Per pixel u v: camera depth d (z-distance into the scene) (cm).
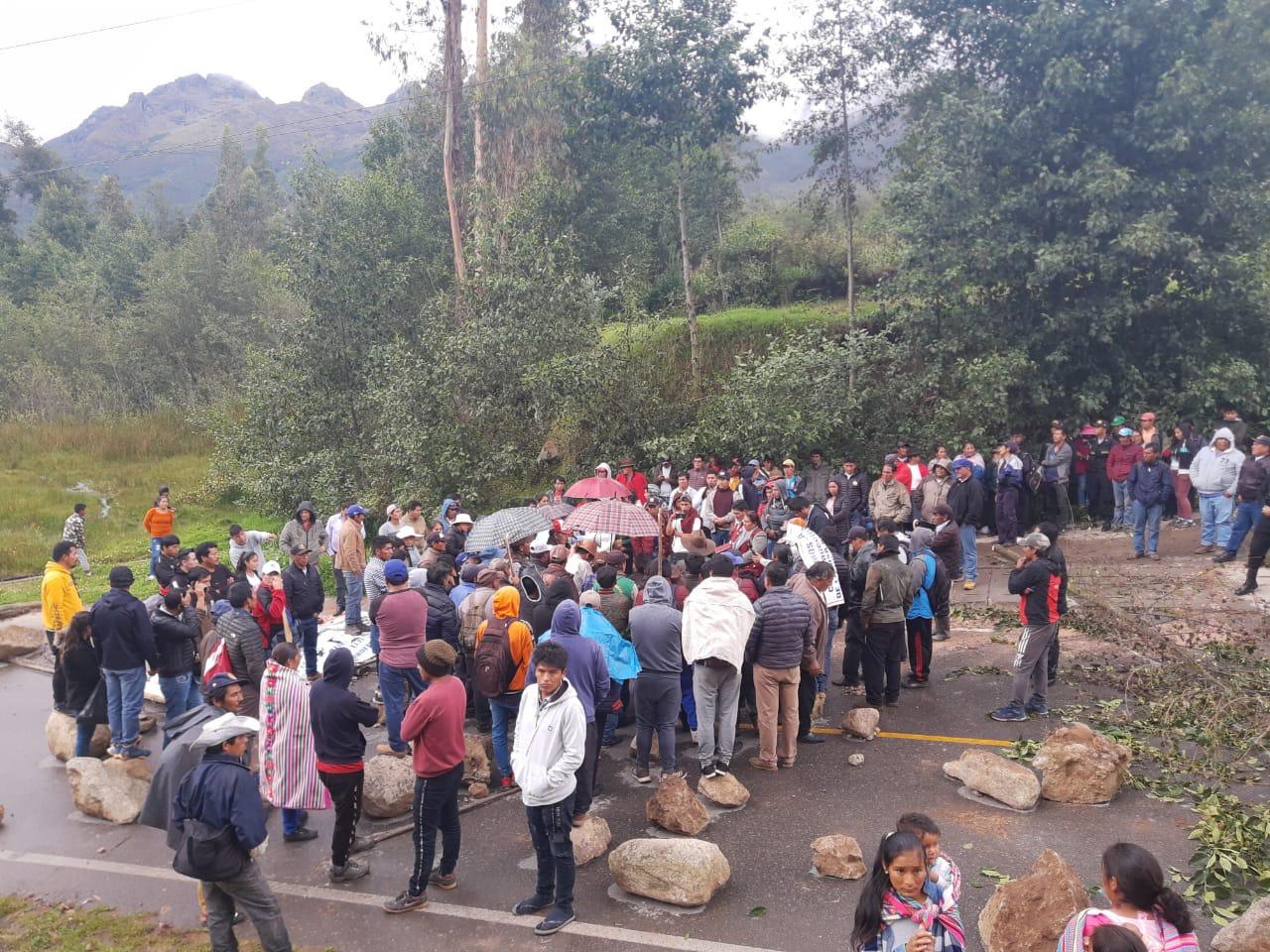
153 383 3431
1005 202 1536
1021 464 1426
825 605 843
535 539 1109
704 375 1925
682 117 1783
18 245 5372
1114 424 1489
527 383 1622
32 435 2861
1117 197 1470
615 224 2408
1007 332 1619
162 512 1577
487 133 2225
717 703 748
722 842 645
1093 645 1003
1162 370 1570
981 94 1579
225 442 2119
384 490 1730
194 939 558
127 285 4472
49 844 691
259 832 489
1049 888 488
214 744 487
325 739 596
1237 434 1450
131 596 791
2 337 3406
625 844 591
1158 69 1468
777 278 2444
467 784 748
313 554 1116
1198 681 859
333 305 1859
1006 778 676
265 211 6241
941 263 1647
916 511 1349
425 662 573
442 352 1662
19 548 1864
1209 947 490
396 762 733
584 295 1731
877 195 1844
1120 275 1532
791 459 1473
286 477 1773
